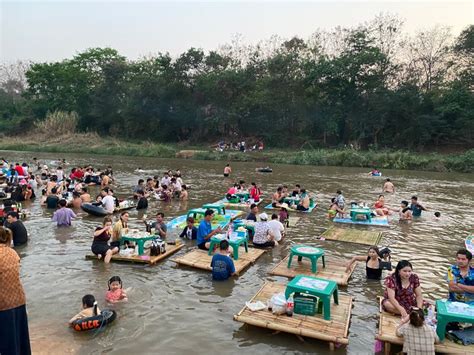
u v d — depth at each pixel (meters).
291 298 7.12
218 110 58.84
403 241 12.73
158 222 12.30
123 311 7.42
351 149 46.25
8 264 4.22
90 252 10.89
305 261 10.30
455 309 6.02
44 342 6.23
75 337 6.43
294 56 56.00
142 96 61.59
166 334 6.62
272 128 57.22
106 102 66.75
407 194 23.16
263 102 55.31
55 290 8.30
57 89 75.06
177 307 7.65
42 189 20.59
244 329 6.84
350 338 6.61
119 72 66.31
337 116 52.12
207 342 6.40
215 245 10.44
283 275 9.30
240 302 7.92
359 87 51.72
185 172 33.06
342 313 6.98
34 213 15.79
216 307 7.69
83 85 73.06
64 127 64.19
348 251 11.50
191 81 61.00
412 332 5.51
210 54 60.91
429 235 13.55
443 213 17.59
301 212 17.17
